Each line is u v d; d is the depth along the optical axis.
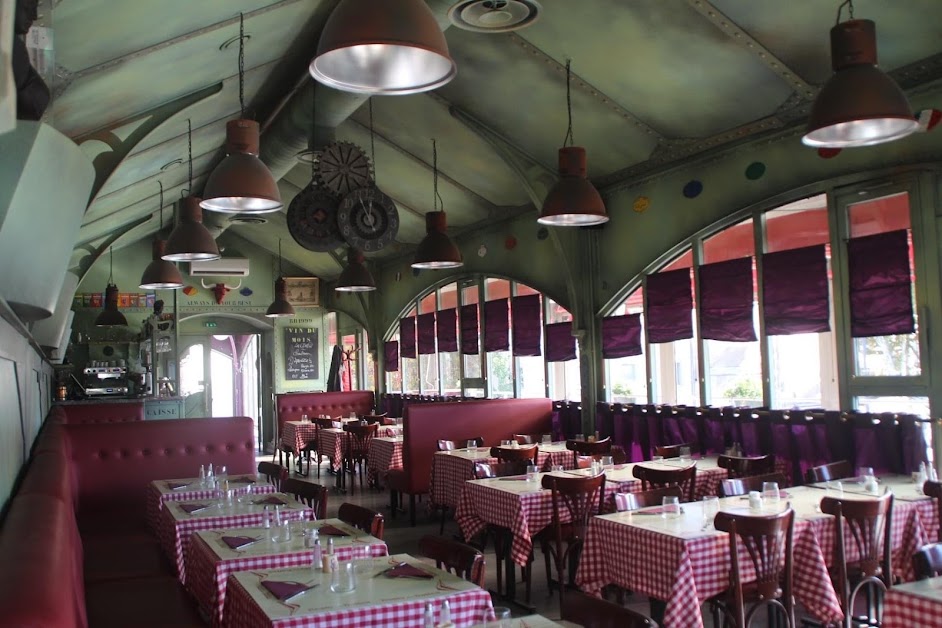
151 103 6.08
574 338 9.52
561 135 8.31
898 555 4.42
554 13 6.38
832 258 6.30
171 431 7.04
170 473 6.98
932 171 5.63
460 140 9.27
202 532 4.15
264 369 17.58
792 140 6.62
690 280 7.73
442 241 7.49
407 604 2.84
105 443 6.80
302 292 17.33
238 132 4.81
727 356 7.38
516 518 5.26
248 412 22.05
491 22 5.17
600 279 8.81
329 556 3.29
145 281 7.96
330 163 8.12
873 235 6.00
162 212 12.62
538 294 10.19
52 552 2.04
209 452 7.15
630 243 8.38
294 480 5.35
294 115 7.86
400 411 13.71
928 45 5.47
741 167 7.08
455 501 7.18
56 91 4.62
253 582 3.13
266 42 6.15
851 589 4.21
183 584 4.37
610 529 4.17
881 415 5.83
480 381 11.55
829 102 3.55
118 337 15.49
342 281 8.59
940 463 5.48
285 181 12.80
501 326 10.93
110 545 5.42
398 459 9.09
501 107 8.21
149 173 8.68
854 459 6.01
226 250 16.80
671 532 3.86
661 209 7.98
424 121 9.12
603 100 7.40
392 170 10.76
